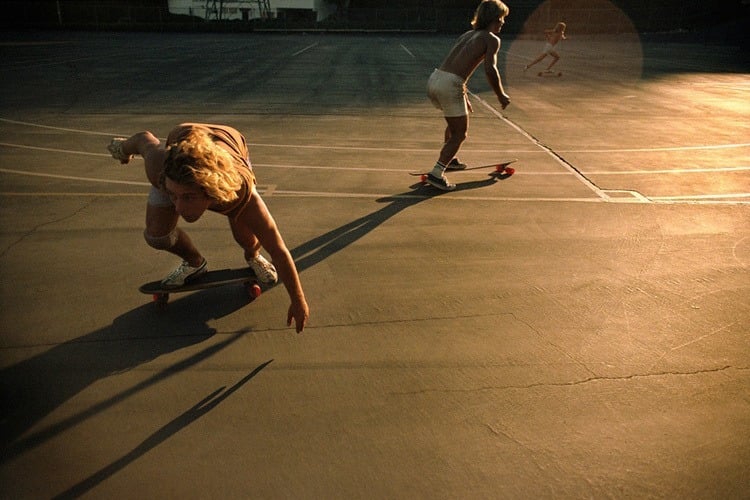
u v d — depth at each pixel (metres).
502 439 2.18
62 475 1.97
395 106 10.86
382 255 3.94
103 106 10.25
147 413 2.30
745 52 28.38
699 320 3.09
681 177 6.01
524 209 4.93
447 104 5.07
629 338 2.91
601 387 2.50
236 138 2.50
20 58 18.36
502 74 16.83
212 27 38.53
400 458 2.08
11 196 5.05
